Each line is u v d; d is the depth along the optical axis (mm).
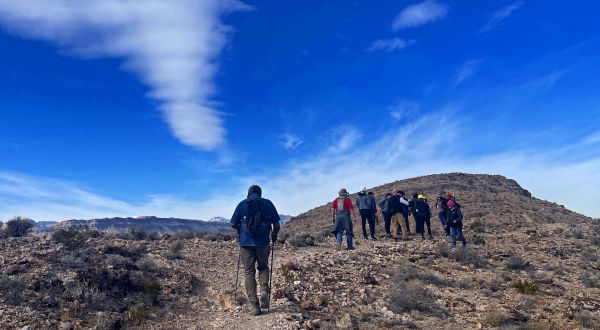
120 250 12602
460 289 11984
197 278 11539
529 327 9070
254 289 8805
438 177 56500
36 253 10969
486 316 9531
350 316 9117
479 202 39406
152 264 11422
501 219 30984
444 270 13867
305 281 11281
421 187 50031
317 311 9305
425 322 9320
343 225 16766
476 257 15258
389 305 10117
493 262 15594
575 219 35188
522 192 52656
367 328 8625
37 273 9438
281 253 16234
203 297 10188
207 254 14719
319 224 38250
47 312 7930
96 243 13484
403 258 14875
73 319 7797
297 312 8891
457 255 15539
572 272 14750
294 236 19031
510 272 14141
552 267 14953
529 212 36688
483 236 21297
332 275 12094
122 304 8875
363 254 15266
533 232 22125
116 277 9695
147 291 9641
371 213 20391
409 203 21453
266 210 9031
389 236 20953
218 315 8977
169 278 10945
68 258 10492
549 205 43656
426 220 21094
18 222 15516
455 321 9492
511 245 18922
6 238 13625
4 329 7059
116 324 7898
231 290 10469
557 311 10531
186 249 15227
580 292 12445
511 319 9633
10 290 8398
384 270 13242
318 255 14773
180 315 8961
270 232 9391
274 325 8047
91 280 9367
